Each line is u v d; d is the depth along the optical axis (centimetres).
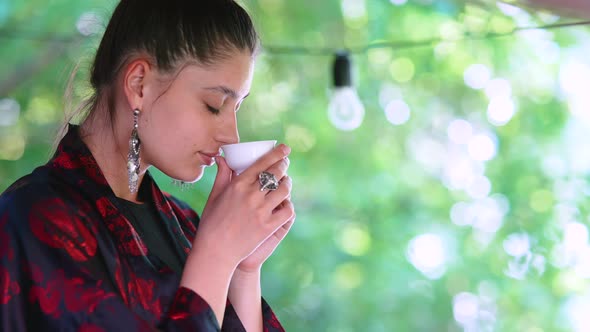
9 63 543
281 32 700
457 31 681
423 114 727
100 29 196
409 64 716
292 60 699
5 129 605
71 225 154
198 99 161
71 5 552
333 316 677
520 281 698
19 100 605
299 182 691
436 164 724
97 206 160
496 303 697
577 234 696
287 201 168
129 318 147
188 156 163
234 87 163
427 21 696
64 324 147
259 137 691
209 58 160
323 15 702
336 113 329
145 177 178
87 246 154
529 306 692
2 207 156
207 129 162
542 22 320
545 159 712
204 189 578
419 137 728
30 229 152
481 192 715
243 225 159
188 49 160
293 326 670
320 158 706
